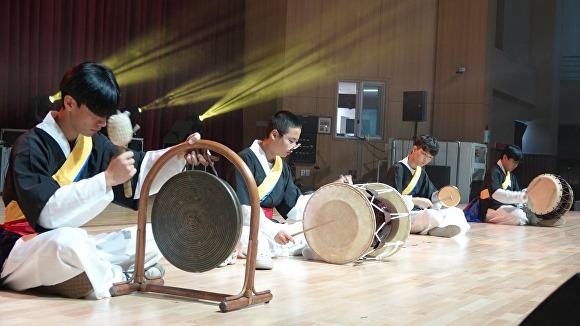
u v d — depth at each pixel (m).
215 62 12.67
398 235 4.44
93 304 2.63
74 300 2.69
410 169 6.27
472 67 13.38
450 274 3.88
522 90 17.17
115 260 3.01
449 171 11.32
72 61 9.88
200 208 2.73
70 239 2.63
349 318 2.59
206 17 12.34
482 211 8.01
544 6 18.42
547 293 3.32
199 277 3.41
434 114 13.51
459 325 2.54
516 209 7.83
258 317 2.53
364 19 13.28
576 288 1.29
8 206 2.84
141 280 2.90
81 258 2.65
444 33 13.48
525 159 17.44
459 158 11.83
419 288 3.36
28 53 9.26
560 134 19.36
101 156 2.93
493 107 16.25
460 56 13.41
